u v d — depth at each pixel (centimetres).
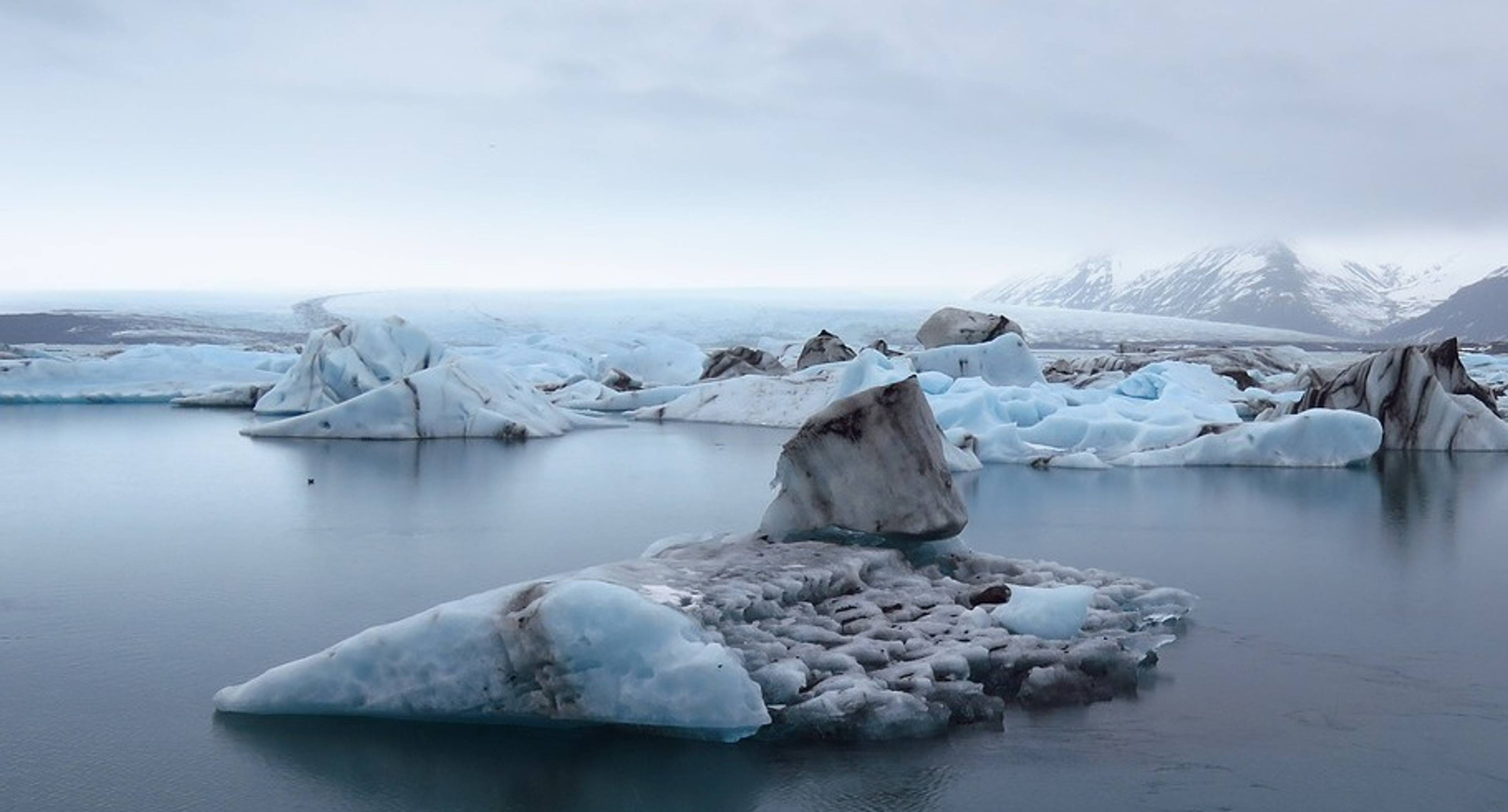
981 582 809
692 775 530
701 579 696
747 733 561
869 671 612
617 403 2550
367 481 1395
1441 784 525
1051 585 797
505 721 578
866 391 845
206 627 746
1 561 940
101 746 558
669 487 1351
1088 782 526
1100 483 1408
